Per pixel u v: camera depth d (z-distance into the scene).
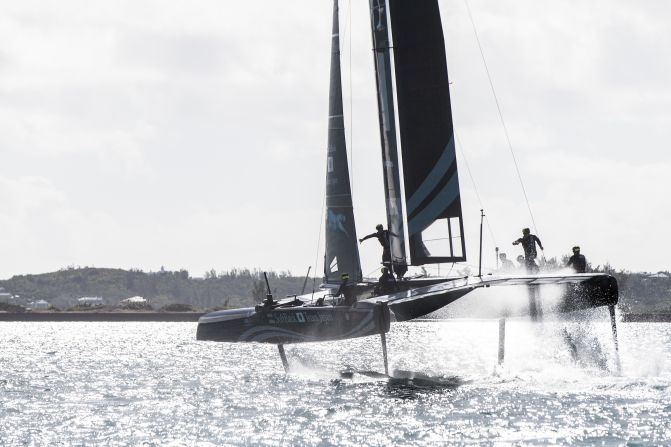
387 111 114.56
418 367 157.75
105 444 84.62
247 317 105.00
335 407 101.94
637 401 99.12
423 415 94.38
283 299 110.75
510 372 128.38
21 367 178.62
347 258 118.06
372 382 126.31
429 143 113.75
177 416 100.62
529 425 87.44
